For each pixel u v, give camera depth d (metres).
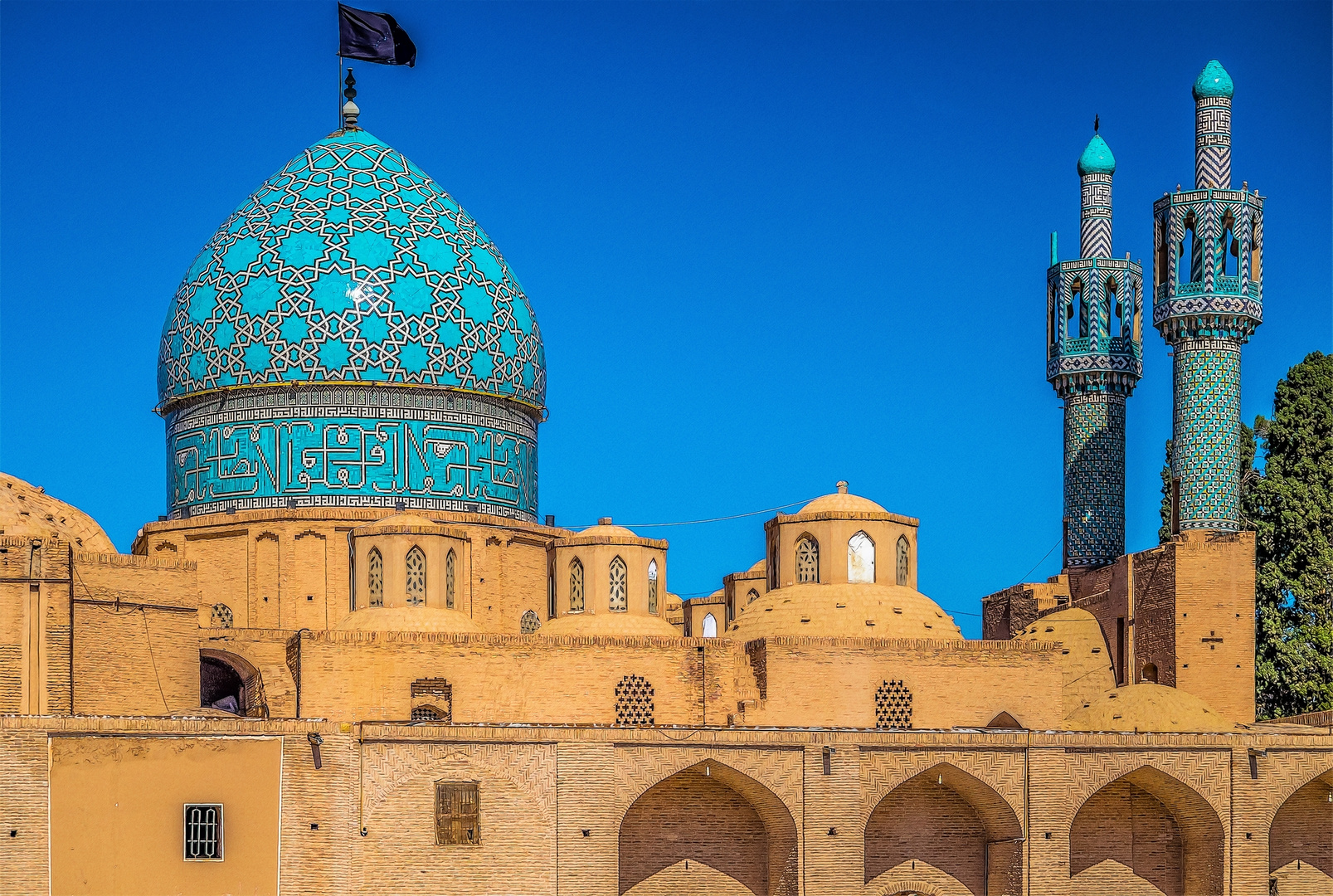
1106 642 63.38
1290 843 56.28
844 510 59.75
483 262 65.31
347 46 67.50
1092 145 70.50
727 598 68.56
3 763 46.38
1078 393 69.31
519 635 56.72
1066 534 69.06
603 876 49.97
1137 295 69.62
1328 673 65.31
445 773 49.34
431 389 63.12
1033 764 53.38
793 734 52.00
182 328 64.06
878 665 57.66
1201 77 62.47
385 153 66.31
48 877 46.31
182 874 47.16
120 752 47.12
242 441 62.81
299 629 57.72
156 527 62.78
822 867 51.66
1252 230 61.72
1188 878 55.16
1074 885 55.31
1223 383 61.06
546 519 66.69
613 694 56.88
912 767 52.69
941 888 54.62
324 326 62.56
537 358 66.44
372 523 59.09
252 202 65.31
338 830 48.16
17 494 56.38
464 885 49.09
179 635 54.53
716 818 53.69
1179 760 54.16
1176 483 61.12
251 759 47.91
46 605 50.97
